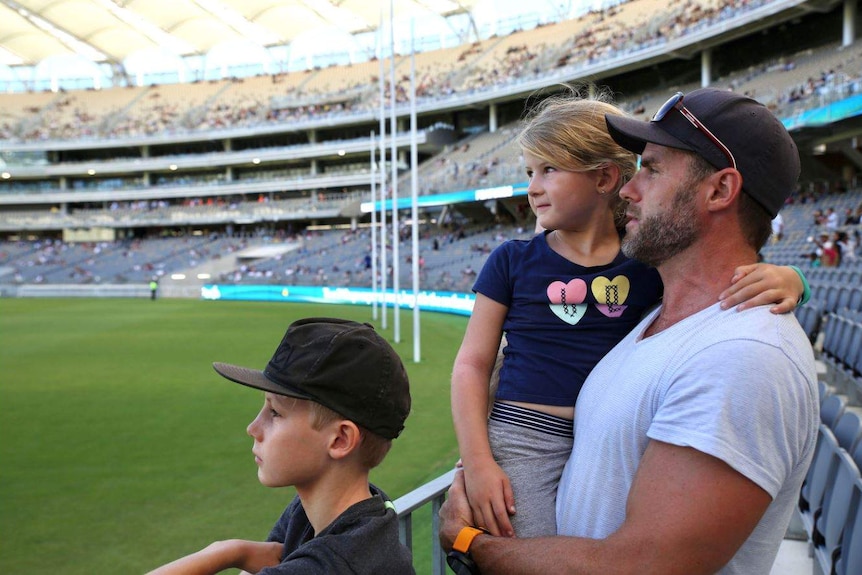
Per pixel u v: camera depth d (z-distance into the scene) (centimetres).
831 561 307
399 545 151
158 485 686
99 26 6069
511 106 4553
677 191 147
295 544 167
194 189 5481
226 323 2611
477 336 185
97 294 4788
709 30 3041
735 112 143
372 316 2836
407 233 4394
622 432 146
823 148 2239
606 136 173
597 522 148
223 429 922
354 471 155
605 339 173
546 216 177
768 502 125
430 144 4622
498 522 160
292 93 5722
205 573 156
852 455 362
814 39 3097
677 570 124
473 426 172
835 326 814
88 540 551
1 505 631
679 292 153
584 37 4200
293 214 5056
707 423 126
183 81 6538
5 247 5547
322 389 147
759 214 147
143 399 1134
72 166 5591
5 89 6569
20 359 1630
